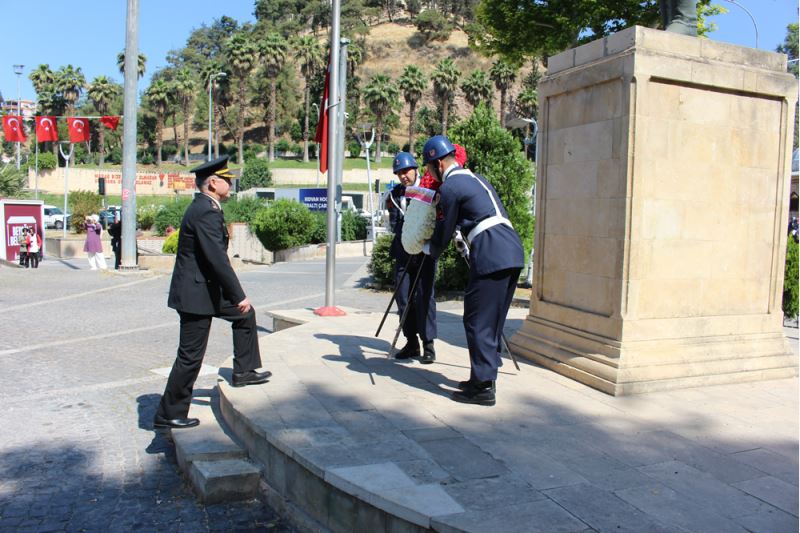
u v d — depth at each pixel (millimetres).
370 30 123062
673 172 4898
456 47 116125
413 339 5730
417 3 127500
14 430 5098
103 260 19547
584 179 5188
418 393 4621
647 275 4836
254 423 3916
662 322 4898
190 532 3494
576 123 5285
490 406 4348
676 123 4891
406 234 4938
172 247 22469
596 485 3137
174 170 73812
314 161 77688
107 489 4043
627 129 4719
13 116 30266
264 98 87250
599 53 5059
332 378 4996
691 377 4836
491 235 4293
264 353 5867
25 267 19875
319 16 113562
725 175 5133
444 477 3176
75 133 27984
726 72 5016
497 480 3156
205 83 75438
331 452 3457
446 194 4379
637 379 4660
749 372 5055
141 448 4750
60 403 5816
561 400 4496
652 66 4715
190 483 4059
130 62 16672
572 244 5344
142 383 6535
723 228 5152
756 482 3217
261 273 18297
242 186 64250
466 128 12172
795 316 9445
